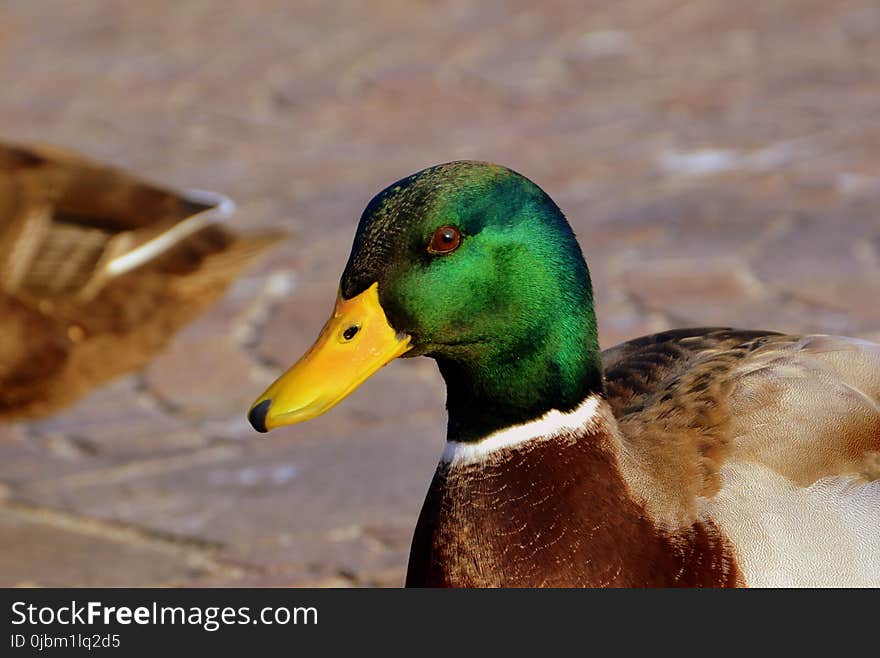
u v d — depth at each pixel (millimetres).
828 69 18141
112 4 23875
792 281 11891
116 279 9109
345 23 22125
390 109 17828
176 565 8328
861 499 5828
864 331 10859
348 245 13586
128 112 18219
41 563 8383
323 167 15867
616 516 5562
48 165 9234
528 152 15875
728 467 5746
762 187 14227
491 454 5664
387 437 9891
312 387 5555
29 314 8852
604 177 14922
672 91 17766
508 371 5605
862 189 13953
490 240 5512
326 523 8734
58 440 10211
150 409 10641
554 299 5574
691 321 11312
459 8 22781
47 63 20594
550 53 19859
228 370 11211
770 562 5605
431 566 5762
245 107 18234
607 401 5984
